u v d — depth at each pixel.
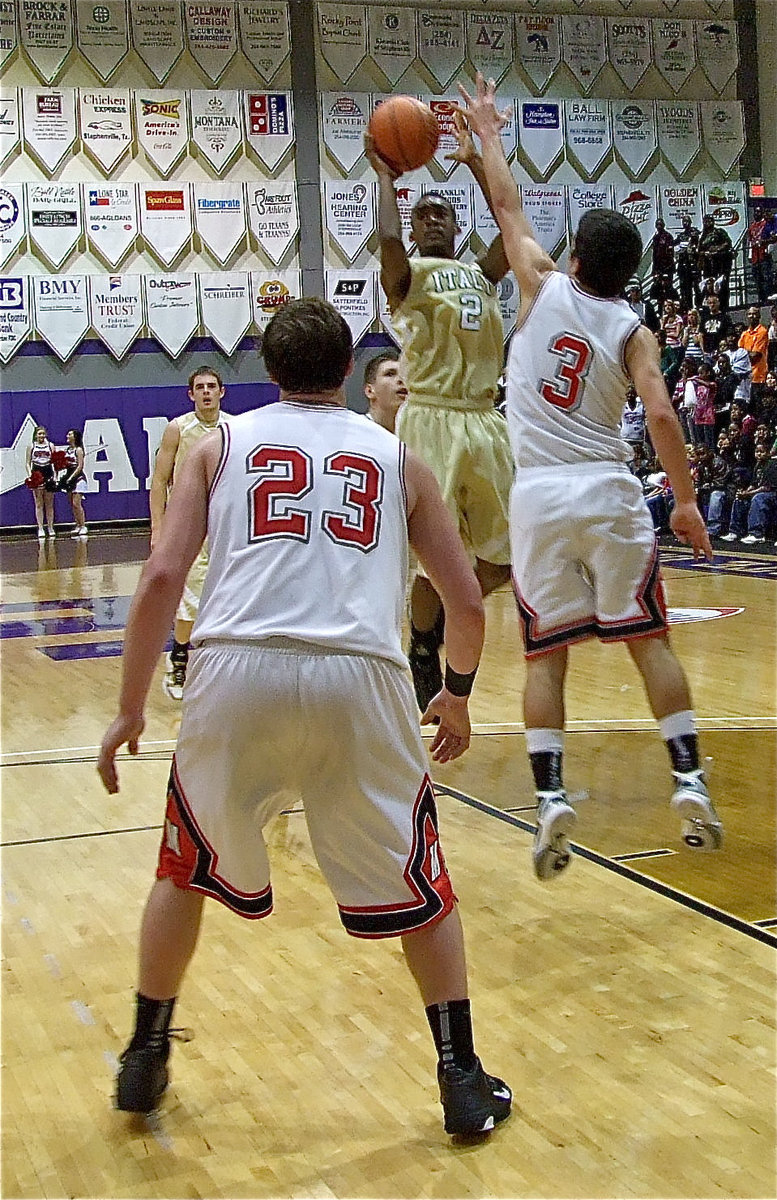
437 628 4.88
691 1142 2.19
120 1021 2.78
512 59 21.41
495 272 4.81
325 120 20.77
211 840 2.25
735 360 15.93
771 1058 2.50
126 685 2.24
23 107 19.98
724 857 3.76
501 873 3.69
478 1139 2.22
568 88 21.70
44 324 20.11
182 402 20.75
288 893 3.60
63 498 20.58
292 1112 2.35
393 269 4.49
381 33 20.92
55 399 20.30
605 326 3.50
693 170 22.08
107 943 3.26
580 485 3.46
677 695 3.39
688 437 16.42
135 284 20.34
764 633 8.11
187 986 2.95
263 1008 2.82
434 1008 2.29
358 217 20.88
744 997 2.79
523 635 3.56
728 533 15.28
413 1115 2.33
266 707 2.17
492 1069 2.49
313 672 2.17
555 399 3.52
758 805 4.29
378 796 2.21
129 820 4.43
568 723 5.66
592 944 3.12
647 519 3.51
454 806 4.42
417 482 2.38
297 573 2.23
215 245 20.64
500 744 5.34
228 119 20.53
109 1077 2.52
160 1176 2.15
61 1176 2.15
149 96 20.31
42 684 7.42
